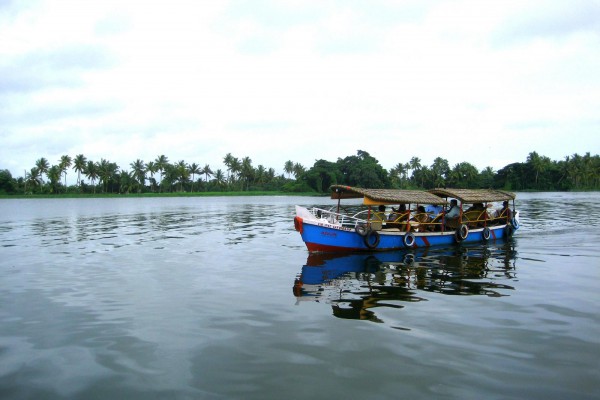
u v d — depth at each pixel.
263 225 30.39
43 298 10.80
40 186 126.50
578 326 8.25
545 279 12.22
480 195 21.30
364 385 6.06
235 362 6.86
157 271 14.02
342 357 6.98
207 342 7.70
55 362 6.96
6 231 27.59
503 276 12.74
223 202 80.19
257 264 15.16
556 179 130.50
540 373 6.35
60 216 42.19
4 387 6.16
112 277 13.16
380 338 7.76
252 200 90.12
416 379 6.21
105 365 6.83
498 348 7.25
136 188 132.38
